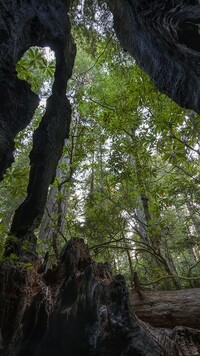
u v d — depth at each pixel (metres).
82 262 2.26
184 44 3.46
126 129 7.18
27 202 4.96
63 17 6.01
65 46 6.02
